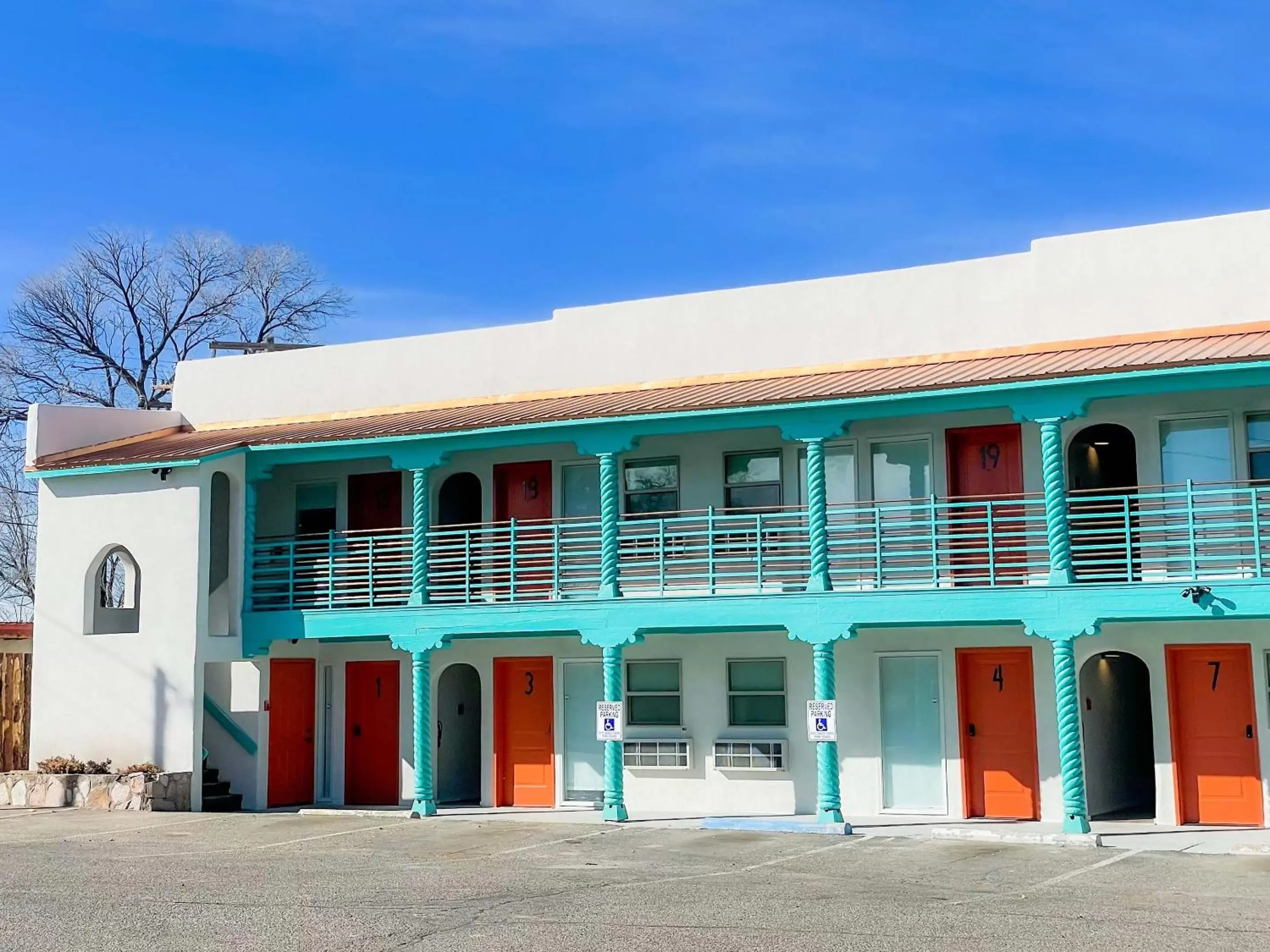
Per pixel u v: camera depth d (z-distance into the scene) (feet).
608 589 71.61
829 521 73.72
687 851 58.44
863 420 70.69
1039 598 63.41
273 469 87.35
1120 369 61.11
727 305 81.51
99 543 81.82
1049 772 68.39
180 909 44.39
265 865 54.90
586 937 39.50
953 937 39.14
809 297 79.61
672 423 70.38
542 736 80.18
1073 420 67.36
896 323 77.46
